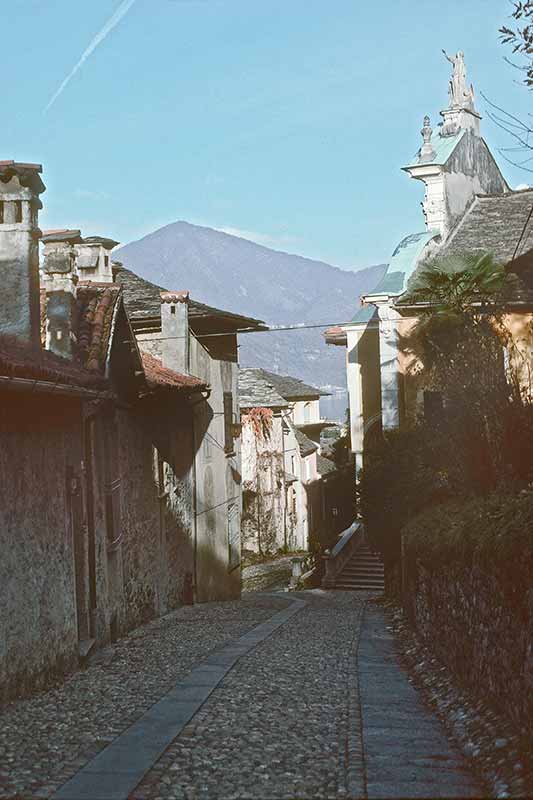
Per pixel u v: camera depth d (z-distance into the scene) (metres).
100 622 15.43
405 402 26.95
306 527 51.75
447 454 16.19
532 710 7.64
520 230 29.42
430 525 15.25
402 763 7.90
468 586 10.70
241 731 8.95
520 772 7.09
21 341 13.12
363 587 32.44
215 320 26.59
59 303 15.72
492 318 23.05
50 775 7.37
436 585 13.43
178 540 23.09
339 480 54.03
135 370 17.50
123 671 13.05
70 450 13.84
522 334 23.41
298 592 32.25
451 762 7.95
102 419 16.23
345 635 17.19
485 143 32.97
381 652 14.99
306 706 10.29
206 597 25.67
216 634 17.38
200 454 25.31
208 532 26.06
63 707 10.20
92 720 9.41
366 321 31.34
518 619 8.27
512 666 8.46
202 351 26.11
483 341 15.53
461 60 31.80
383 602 24.70
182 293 24.00
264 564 42.78
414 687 11.81
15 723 9.31
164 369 22.47
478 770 7.64
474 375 14.87
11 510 11.10
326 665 13.45
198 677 12.03
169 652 14.94
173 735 8.70
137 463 19.19
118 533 16.78
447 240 29.59
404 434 24.27
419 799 6.82
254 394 46.62
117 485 16.80
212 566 26.47
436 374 17.19
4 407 11.02
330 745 8.55
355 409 31.48
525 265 25.53
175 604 22.88
